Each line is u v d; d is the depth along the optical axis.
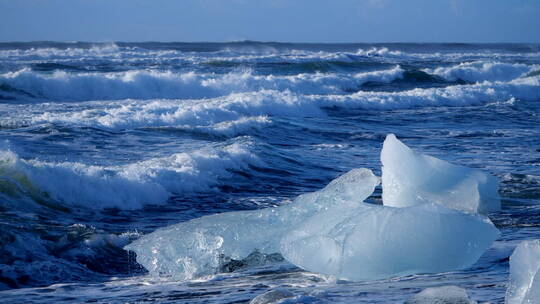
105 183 13.87
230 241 8.56
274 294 5.84
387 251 7.03
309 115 31.44
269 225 8.76
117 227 11.92
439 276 6.88
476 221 7.27
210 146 20.62
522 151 21.03
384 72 53.12
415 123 28.92
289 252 7.59
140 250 8.88
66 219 12.07
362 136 24.67
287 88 44.22
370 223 7.21
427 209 7.27
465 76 57.56
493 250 8.14
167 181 14.91
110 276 9.15
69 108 29.36
